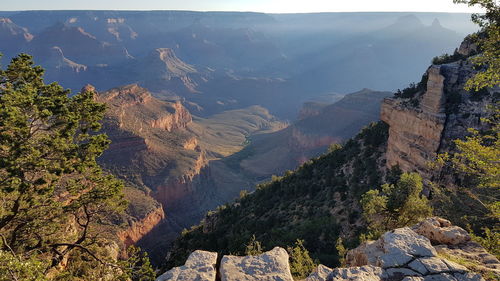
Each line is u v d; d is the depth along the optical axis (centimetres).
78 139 2317
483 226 2383
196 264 1102
